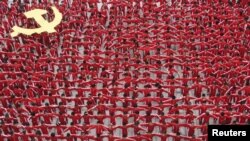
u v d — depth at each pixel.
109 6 25.30
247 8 23.94
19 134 17.64
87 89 19.27
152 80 19.69
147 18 23.14
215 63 20.50
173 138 18.27
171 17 23.61
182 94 20.06
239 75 19.91
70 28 23.47
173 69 20.27
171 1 24.95
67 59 21.53
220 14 23.72
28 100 18.97
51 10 24.25
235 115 18.03
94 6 24.31
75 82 19.89
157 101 18.83
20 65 20.48
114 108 18.42
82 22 23.50
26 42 22.48
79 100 19.17
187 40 22.22
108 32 22.53
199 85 19.45
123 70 20.81
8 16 23.81
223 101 18.91
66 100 19.30
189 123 18.34
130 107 18.53
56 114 18.38
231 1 24.67
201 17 23.45
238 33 22.05
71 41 22.53
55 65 21.20
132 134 18.86
